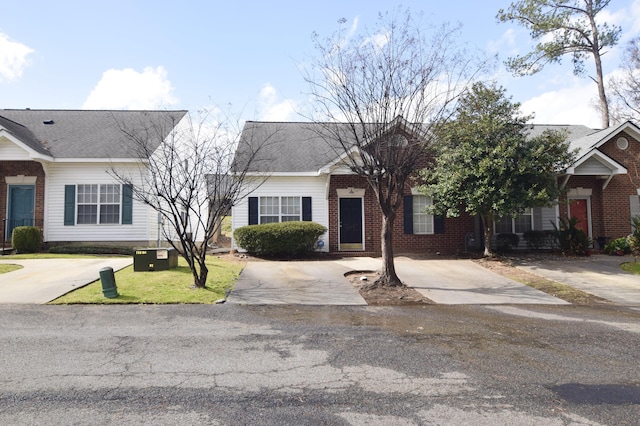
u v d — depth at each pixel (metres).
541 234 15.83
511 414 3.67
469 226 16.33
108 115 19.02
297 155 16.86
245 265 12.77
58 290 8.59
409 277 11.20
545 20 21.91
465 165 13.01
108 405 3.78
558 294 9.34
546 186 12.50
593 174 15.39
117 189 15.82
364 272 11.89
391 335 6.16
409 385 4.31
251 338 5.94
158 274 10.34
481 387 4.27
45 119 18.52
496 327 6.68
